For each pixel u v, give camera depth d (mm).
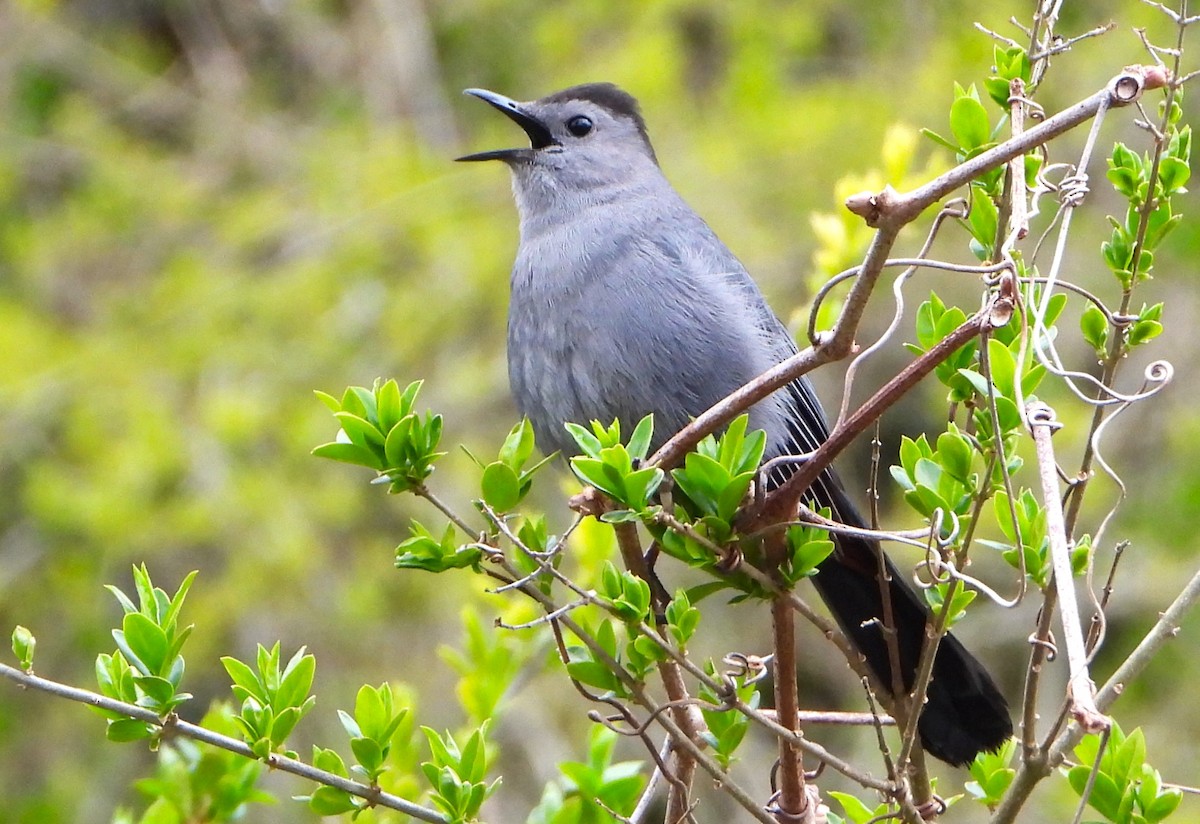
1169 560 13562
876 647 6074
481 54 16359
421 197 14430
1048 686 12703
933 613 4734
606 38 15578
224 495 12953
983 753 5520
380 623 13234
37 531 13680
